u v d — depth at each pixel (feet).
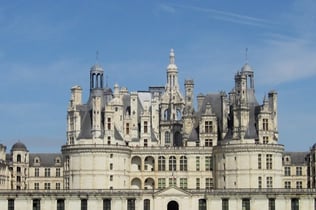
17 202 554.05
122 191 559.79
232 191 560.61
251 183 580.30
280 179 592.19
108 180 585.63
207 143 617.62
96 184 582.76
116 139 594.65
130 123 623.77
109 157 587.27
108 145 586.04
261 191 560.61
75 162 588.50
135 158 617.62
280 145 592.60
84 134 589.73
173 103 655.76
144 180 613.52
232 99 634.02
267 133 588.50
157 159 615.57
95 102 595.06
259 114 589.73
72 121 599.57
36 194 554.87
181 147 615.16
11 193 553.23
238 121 591.78
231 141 589.32
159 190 560.20
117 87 618.44
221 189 568.82
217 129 621.31
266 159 584.40
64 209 556.10
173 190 560.61
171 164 615.57
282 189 561.02
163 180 613.93
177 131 645.51
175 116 652.89
